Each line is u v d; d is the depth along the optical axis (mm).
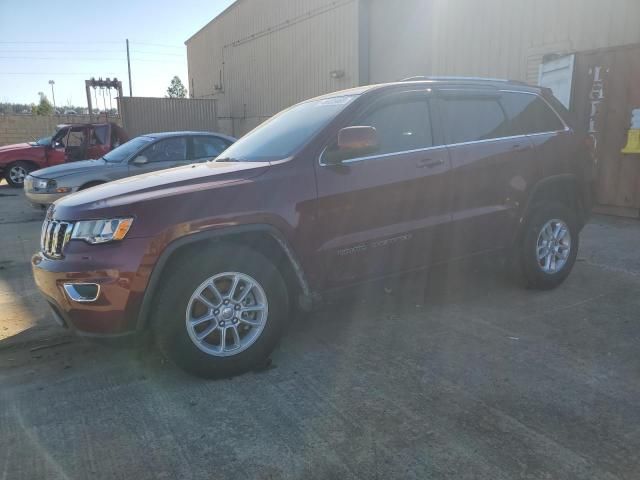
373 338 4117
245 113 24203
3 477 2564
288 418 3010
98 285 3111
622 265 5910
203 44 29031
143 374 3609
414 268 4207
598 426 2859
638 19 7887
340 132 3592
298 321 4477
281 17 19406
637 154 8016
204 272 3295
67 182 9023
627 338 4004
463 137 4410
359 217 3828
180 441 2818
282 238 3525
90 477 2555
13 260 6879
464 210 4371
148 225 3166
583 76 8578
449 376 3465
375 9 14047
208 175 3559
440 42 11602
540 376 3436
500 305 4758
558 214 5031
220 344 3439
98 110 27875
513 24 9820
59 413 3137
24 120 26406
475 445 2715
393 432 2850
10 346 4125
